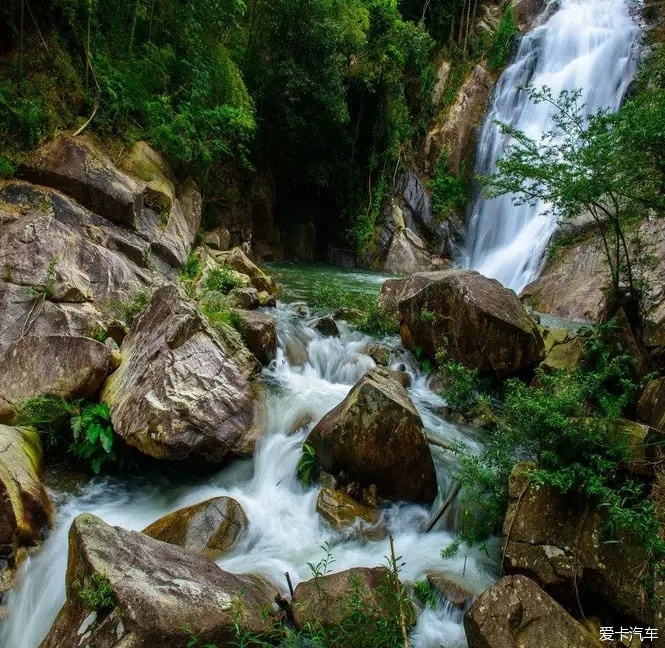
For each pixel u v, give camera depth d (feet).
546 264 41.60
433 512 15.49
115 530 10.81
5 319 16.56
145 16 31.48
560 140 51.44
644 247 22.16
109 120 28.07
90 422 15.70
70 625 9.30
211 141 36.32
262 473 16.57
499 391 22.02
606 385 17.52
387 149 61.05
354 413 15.71
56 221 20.65
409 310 24.47
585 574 11.62
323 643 10.00
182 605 9.54
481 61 68.08
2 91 22.71
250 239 49.67
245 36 44.37
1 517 11.69
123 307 20.56
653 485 12.65
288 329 25.91
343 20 47.96
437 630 11.44
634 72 51.65
